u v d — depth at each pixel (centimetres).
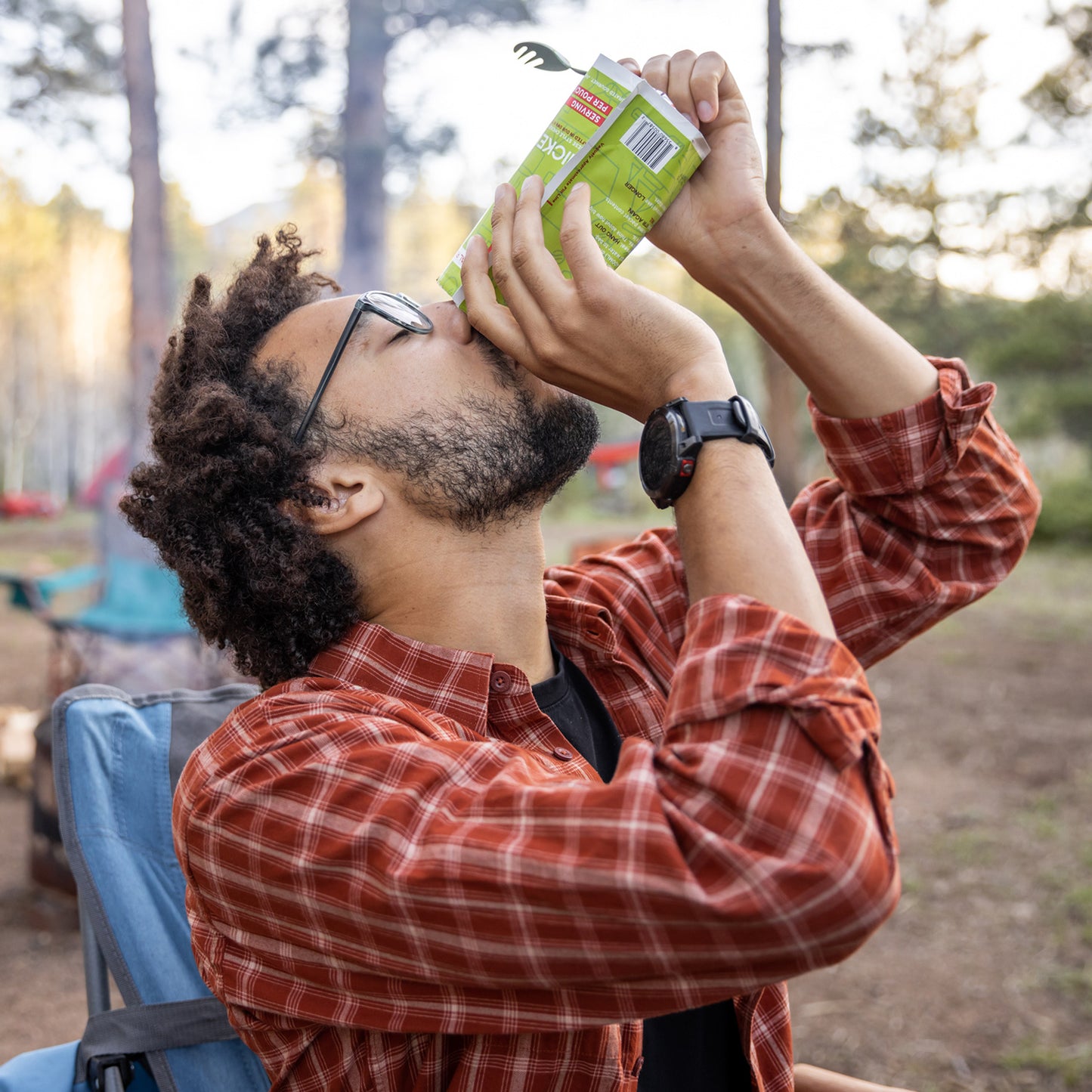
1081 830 408
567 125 94
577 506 2153
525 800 77
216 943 94
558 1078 86
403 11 712
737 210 104
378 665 100
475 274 95
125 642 392
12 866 372
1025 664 727
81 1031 273
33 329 3541
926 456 114
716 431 86
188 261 2134
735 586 82
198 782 91
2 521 2406
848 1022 275
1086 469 1545
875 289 1205
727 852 70
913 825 423
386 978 84
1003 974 297
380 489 101
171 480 104
